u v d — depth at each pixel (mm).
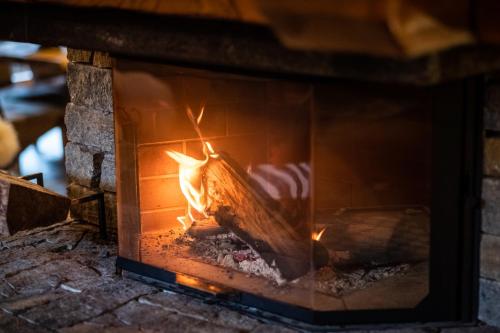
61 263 2447
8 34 2232
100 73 2529
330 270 2256
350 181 2115
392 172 2057
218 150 2291
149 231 2418
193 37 1923
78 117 2631
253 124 2170
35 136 5695
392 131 1992
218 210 2318
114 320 2137
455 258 2033
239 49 1863
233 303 2191
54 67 6211
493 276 2037
